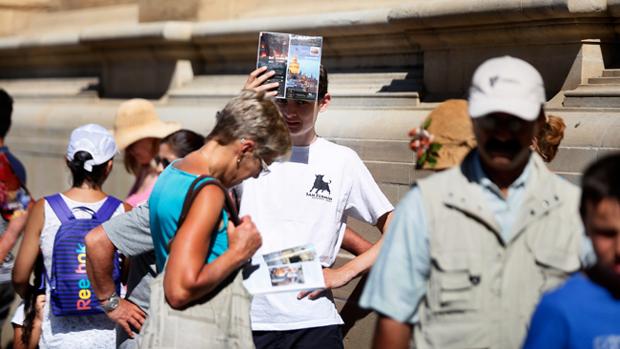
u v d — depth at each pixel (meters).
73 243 5.14
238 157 4.06
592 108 5.17
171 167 4.16
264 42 4.86
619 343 2.73
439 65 5.95
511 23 5.46
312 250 4.17
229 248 3.91
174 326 3.91
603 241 2.78
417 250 3.23
